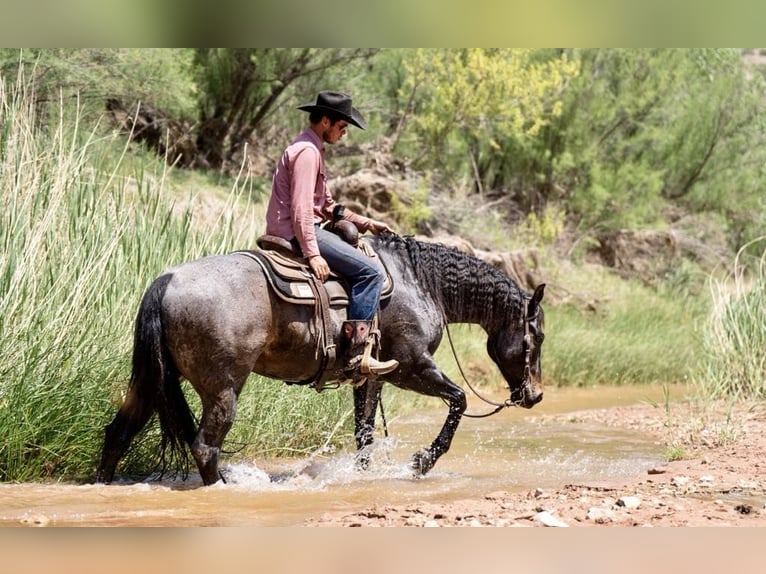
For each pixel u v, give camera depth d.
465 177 30.28
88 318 9.46
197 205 14.99
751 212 36.50
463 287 9.99
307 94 25.88
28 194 9.38
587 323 24.94
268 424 10.84
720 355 15.75
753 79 38.62
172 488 8.54
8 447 8.66
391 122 28.53
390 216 24.19
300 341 8.67
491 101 27.30
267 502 8.07
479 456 11.27
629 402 17.97
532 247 28.14
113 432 8.50
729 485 8.82
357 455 10.00
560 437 13.05
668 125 34.75
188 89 21.58
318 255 8.69
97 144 12.61
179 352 8.24
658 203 35.09
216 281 8.32
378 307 9.27
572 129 31.44
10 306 8.93
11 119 10.10
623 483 9.19
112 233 10.24
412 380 9.57
